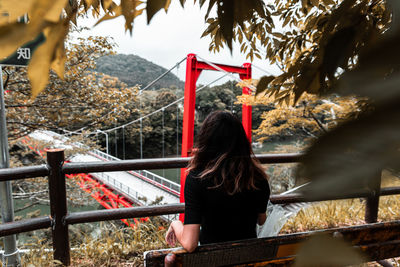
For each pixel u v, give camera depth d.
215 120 1.09
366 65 0.13
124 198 16.59
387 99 0.12
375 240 0.99
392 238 1.01
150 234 2.44
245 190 1.08
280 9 1.06
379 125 0.12
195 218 1.02
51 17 0.17
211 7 0.27
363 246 0.98
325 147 0.12
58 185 1.88
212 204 1.04
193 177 1.07
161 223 2.67
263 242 0.95
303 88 0.27
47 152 1.85
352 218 2.63
